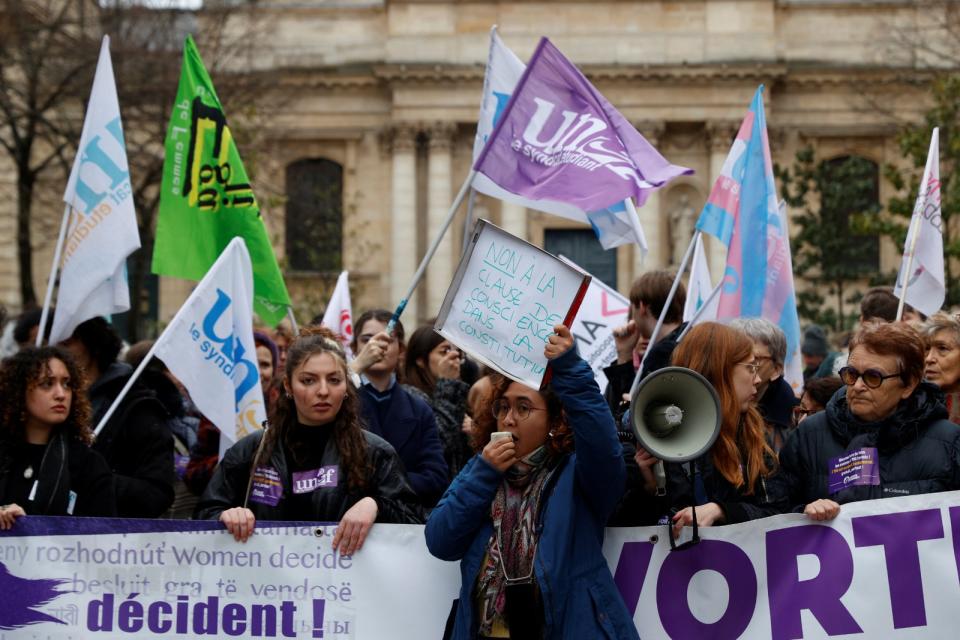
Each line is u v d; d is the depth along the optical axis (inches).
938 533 259.8
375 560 271.0
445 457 412.8
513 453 238.2
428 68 1984.5
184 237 400.8
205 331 352.5
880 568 261.0
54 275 370.3
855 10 2015.3
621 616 238.7
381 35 2058.3
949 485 262.4
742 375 265.7
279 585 271.6
